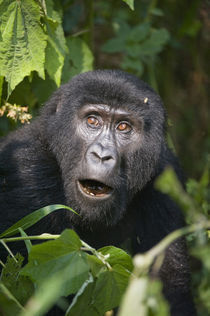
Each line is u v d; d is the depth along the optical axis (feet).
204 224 16.94
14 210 31.68
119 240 35.91
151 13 55.21
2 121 45.91
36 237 23.59
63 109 33.14
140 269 15.47
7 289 22.26
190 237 36.76
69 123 32.71
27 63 31.30
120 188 31.76
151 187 35.68
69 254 21.25
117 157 30.63
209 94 61.21
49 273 21.09
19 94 36.04
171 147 43.70
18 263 24.47
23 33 31.09
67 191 32.30
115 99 31.96
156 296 14.44
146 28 49.85
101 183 30.99
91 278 22.11
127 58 50.14
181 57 63.21
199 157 58.03
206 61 61.57
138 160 32.91
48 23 32.91
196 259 42.91
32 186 32.65
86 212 30.99
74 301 21.47
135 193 33.99
